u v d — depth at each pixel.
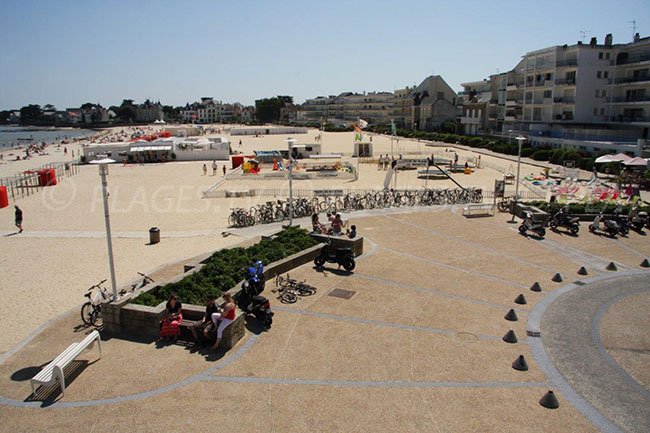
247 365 11.93
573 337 13.67
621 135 64.44
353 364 11.99
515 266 19.98
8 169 68.88
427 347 12.92
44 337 13.72
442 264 20.12
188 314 13.85
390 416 9.93
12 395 10.78
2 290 19.42
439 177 55.28
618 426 9.77
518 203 30.20
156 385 11.05
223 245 25.66
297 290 16.81
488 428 9.59
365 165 67.94
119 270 21.83
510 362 12.23
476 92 133.50
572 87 74.31
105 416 9.95
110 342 13.23
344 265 19.00
